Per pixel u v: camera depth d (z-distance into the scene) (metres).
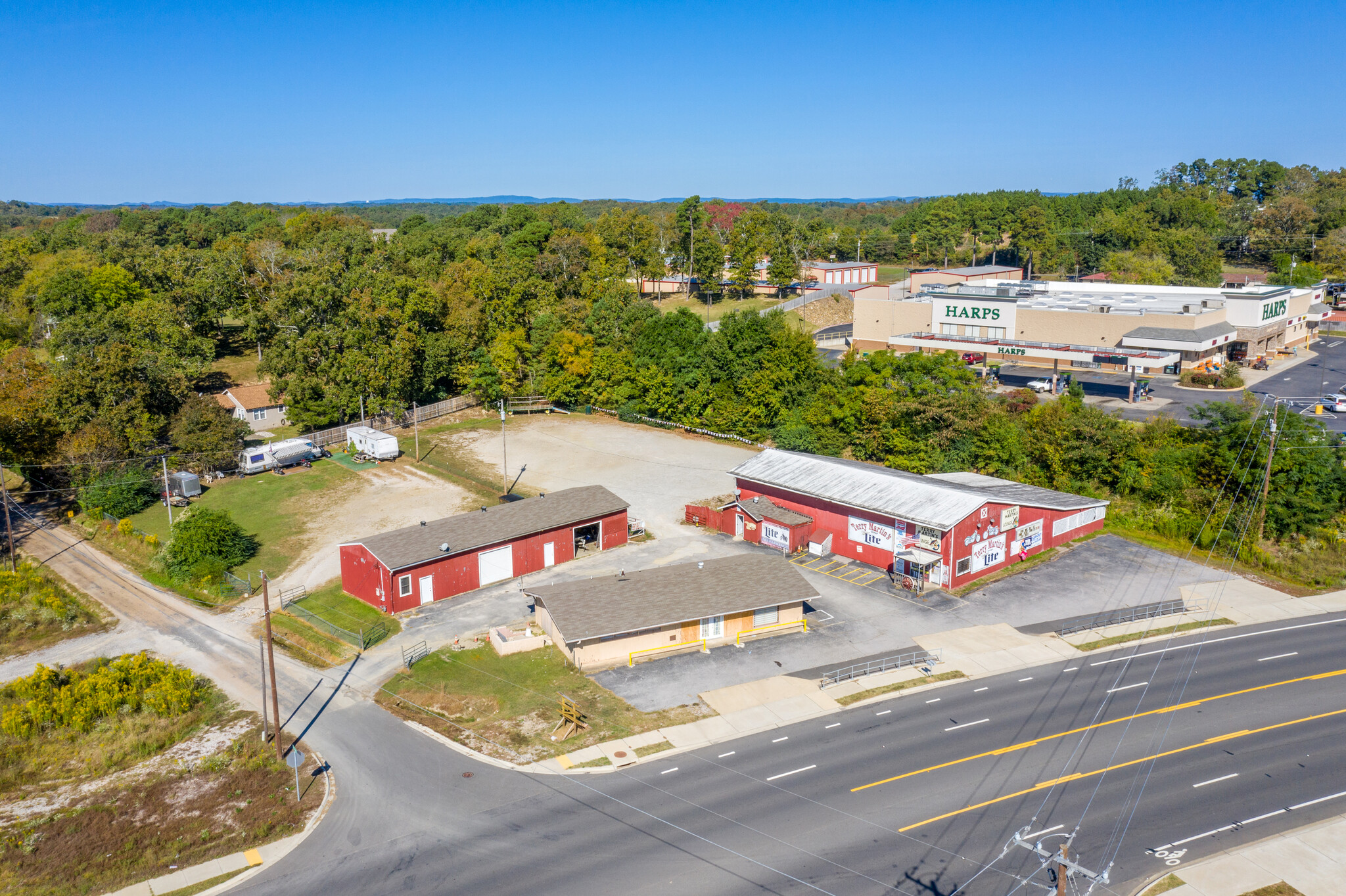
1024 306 112.62
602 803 32.00
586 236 164.75
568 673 42.12
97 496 67.81
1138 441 64.75
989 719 37.09
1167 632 45.00
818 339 135.38
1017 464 69.00
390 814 31.72
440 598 51.31
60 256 134.25
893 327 124.88
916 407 71.94
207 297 110.62
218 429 76.25
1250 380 100.56
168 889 27.91
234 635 47.97
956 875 27.72
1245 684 39.59
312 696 40.81
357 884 27.94
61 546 63.06
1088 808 31.06
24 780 34.69
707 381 88.31
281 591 53.28
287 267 119.50
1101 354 95.38
